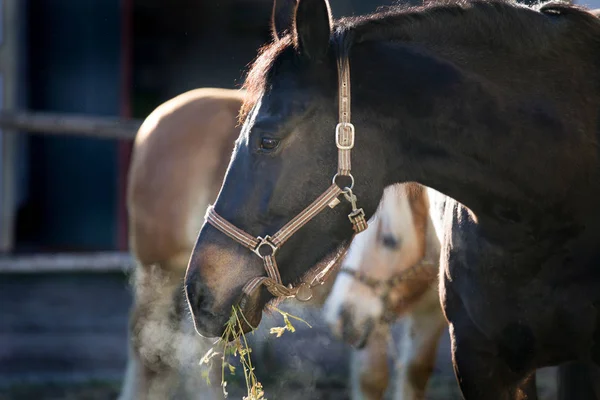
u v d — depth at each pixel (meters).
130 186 6.93
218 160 6.79
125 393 6.87
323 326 9.14
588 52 3.93
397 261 6.15
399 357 7.61
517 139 3.71
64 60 11.25
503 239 3.88
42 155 11.47
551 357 4.10
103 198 11.41
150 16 11.80
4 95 10.62
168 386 6.98
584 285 3.88
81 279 10.02
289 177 3.57
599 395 4.11
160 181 6.75
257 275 3.60
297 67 3.63
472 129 3.69
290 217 3.58
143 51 11.82
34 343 9.66
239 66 12.02
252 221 3.58
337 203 3.60
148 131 7.00
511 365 4.12
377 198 3.67
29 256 10.12
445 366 9.23
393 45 3.74
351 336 6.18
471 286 4.08
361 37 3.73
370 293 6.15
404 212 6.09
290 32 3.80
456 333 4.22
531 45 3.84
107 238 11.45
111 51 11.27
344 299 6.14
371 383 6.45
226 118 6.90
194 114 6.91
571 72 3.87
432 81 3.68
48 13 11.16
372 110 3.64
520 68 3.81
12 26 10.60
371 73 3.66
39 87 11.24
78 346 9.67
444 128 3.69
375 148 3.64
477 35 3.81
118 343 9.73
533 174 3.74
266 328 7.58
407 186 4.68
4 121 9.64
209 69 12.05
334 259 3.79
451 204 4.29
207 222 3.67
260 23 11.95
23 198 11.48
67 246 11.41
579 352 4.02
